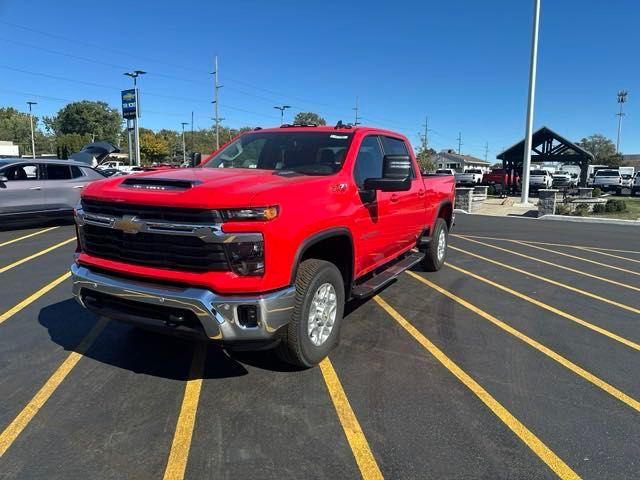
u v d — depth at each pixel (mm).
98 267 3758
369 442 3127
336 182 4242
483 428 3318
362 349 4609
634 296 6820
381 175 5246
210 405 3527
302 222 3650
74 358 4277
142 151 93188
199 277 3330
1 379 3869
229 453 2982
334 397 3680
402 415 3455
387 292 6633
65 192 11859
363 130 5156
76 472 2785
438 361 4383
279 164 4809
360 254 4680
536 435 3254
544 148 35875
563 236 13367
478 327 5309
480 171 47312
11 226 11961
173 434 3164
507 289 7004
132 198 3531
